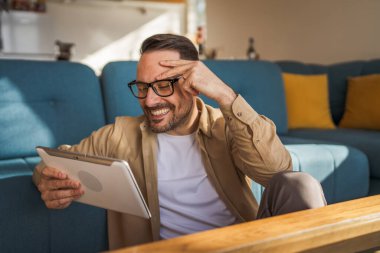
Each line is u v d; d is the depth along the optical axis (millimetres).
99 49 7273
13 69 1814
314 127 2963
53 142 1844
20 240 1323
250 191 1255
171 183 1190
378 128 2812
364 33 3629
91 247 1464
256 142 1104
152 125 1146
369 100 2883
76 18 7027
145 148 1201
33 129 1808
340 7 3875
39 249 1360
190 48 1154
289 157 1163
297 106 2959
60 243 1397
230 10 5762
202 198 1195
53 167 1106
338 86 3219
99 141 1299
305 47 4391
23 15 6594
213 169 1204
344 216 758
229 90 1109
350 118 2982
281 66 3279
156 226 1178
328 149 2049
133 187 942
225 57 5965
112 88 2012
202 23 7457
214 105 2232
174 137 1207
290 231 684
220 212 1207
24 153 1794
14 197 1312
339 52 3934
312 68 3342
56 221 1382
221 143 1219
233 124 1115
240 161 1188
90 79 1984
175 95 1107
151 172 1187
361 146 2322
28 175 1402
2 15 6430
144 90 1124
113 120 1991
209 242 638
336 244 736
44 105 1854
